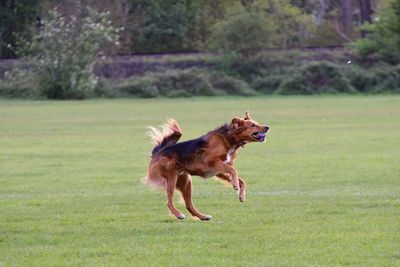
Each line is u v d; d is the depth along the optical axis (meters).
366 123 37.12
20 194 16.83
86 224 13.05
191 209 13.44
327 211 14.05
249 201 15.47
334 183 18.11
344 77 67.50
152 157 13.73
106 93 65.12
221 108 50.19
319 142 28.66
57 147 27.72
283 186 17.73
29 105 55.44
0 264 10.20
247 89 66.75
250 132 13.45
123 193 16.83
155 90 65.25
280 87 67.38
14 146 28.16
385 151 25.17
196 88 66.00
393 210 14.09
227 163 13.55
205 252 10.77
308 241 11.41
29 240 11.73
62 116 44.41
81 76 63.00
